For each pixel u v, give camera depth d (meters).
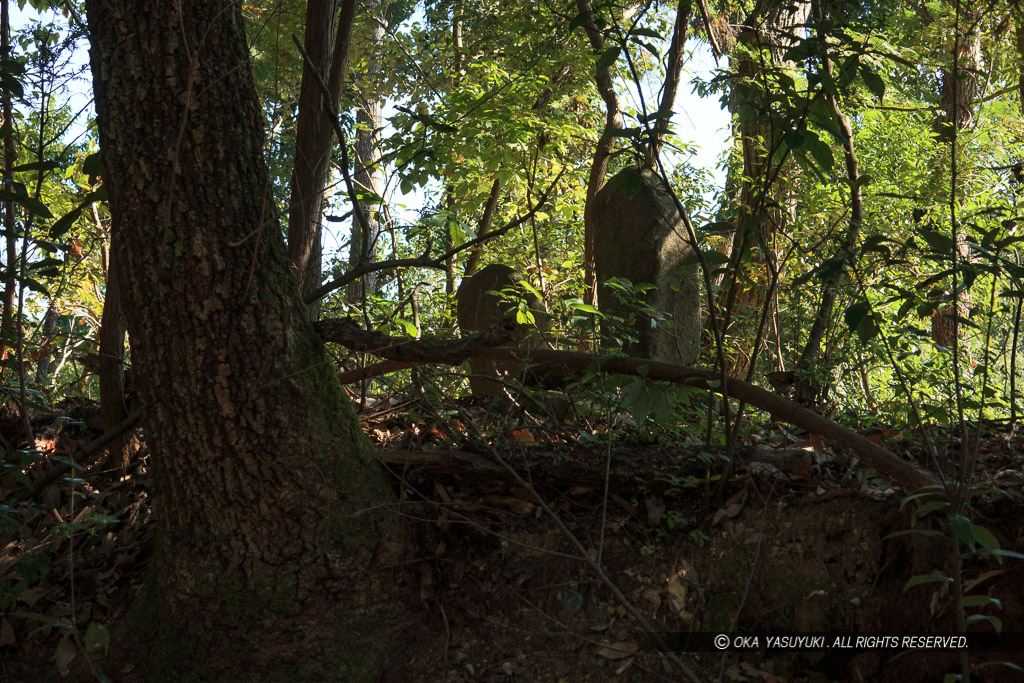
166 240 2.53
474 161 6.68
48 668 2.99
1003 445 3.41
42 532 3.35
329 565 2.75
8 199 2.83
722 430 3.58
